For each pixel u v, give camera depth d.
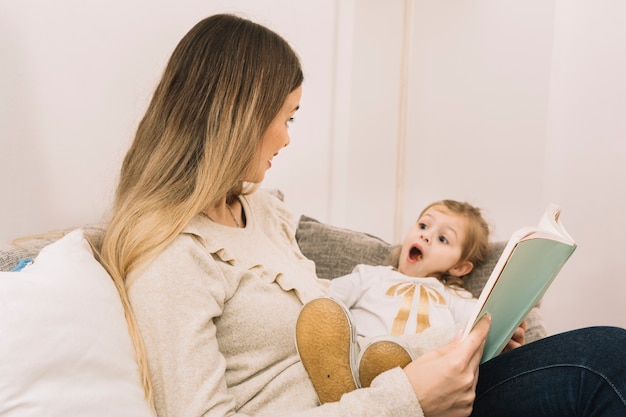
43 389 0.68
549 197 2.04
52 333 0.72
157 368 0.82
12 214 1.31
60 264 0.81
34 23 1.30
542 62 1.97
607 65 1.83
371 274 1.47
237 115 0.93
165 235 0.86
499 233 2.13
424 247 1.50
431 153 2.29
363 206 2.30
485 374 0.96
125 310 0.84
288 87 0.99
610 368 0.82
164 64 1.59
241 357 0.94
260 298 0.95
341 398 0.81
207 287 0.88
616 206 1.83
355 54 2.18
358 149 2.26
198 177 0.91
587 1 1.87
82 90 1.41
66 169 1.40
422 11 2.22
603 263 1.88
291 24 1.99
